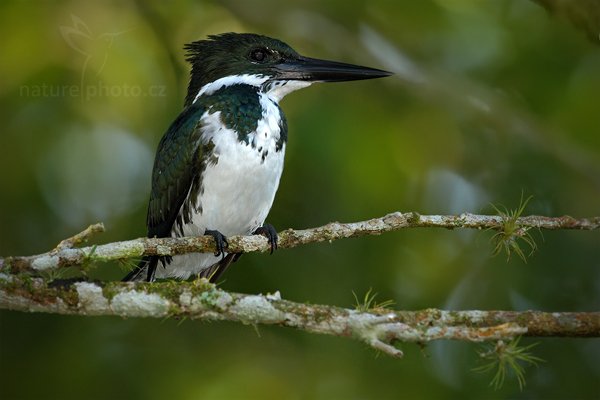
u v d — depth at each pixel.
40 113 12.23
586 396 11.25
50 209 12.20
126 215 12.23
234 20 13.27
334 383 11.44
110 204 12.32
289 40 13.42
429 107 12.88
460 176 12.70
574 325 5.68
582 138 12.31
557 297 11.79
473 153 12.79
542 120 12.38
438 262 11.98
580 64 12.32
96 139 12.38
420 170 12.60
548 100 12.46
